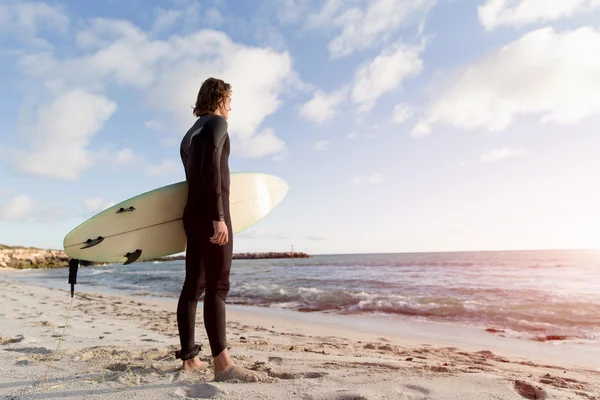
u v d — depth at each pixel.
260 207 2.90
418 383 1.96
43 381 2.03
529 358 4.47
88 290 14.81
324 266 35.75
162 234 2.47
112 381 2.04
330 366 2.50
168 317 6.77
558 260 38.00
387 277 18.12
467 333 5.98
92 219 2.41
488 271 21.89
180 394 1.79
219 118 2.13
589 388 2.45
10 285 14.46
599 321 6.54
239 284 14.95
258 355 2.94
